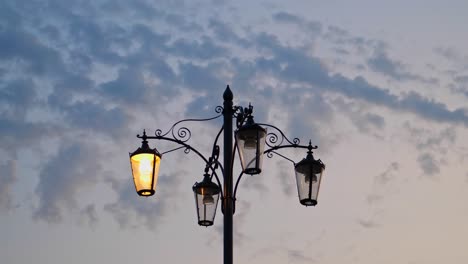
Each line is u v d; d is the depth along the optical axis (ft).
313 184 50.08
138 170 49.93
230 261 46.68
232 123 50.06
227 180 48.65
